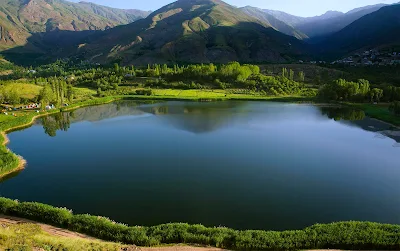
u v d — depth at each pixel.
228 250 32.41
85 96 150.00
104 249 29.59
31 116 106.62
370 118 113.25
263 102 145.12
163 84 181.88
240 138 85.19
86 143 80.56
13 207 39.06
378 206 46.59
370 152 73.88
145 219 41.72
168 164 64.50
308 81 197.88
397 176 58.75
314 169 62.12
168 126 98.12
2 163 58.88
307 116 115.50
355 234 33.88
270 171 60.78
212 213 43.72
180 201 47.44
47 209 38.50
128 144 79.31
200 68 196.88
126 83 189.88
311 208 45.69
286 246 32.50
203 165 63.78
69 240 30.77
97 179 56.31
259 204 46.78
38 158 68.50
